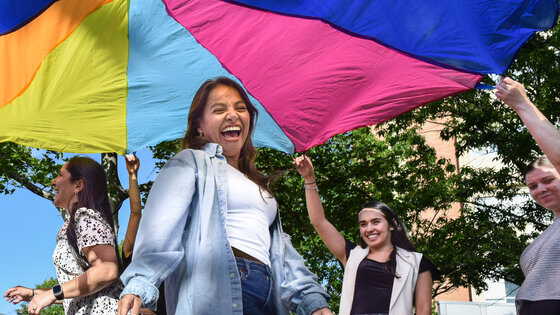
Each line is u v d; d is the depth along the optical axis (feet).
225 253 6.54
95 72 11.82
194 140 7.61
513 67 41.04
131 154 13.98
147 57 11.94
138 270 5.96
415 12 9.79
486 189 48.52
